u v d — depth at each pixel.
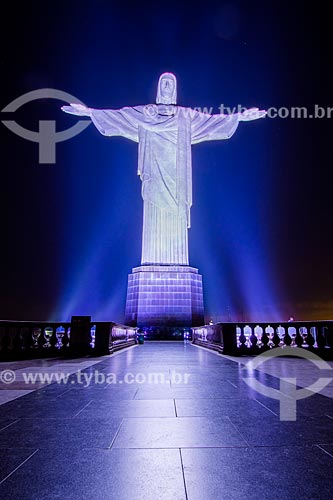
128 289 33.28
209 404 4.98
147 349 17.72
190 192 33.41
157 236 33.25
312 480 2.61
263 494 2.40
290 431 3.75
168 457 3.04
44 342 13.32
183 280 32.25
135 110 33.81
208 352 15.34
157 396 5.54
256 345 14.07
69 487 2.50
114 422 4.09
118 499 2.35
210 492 2.44
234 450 3.20
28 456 3.06
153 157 33.81
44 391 5.98
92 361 11.21
